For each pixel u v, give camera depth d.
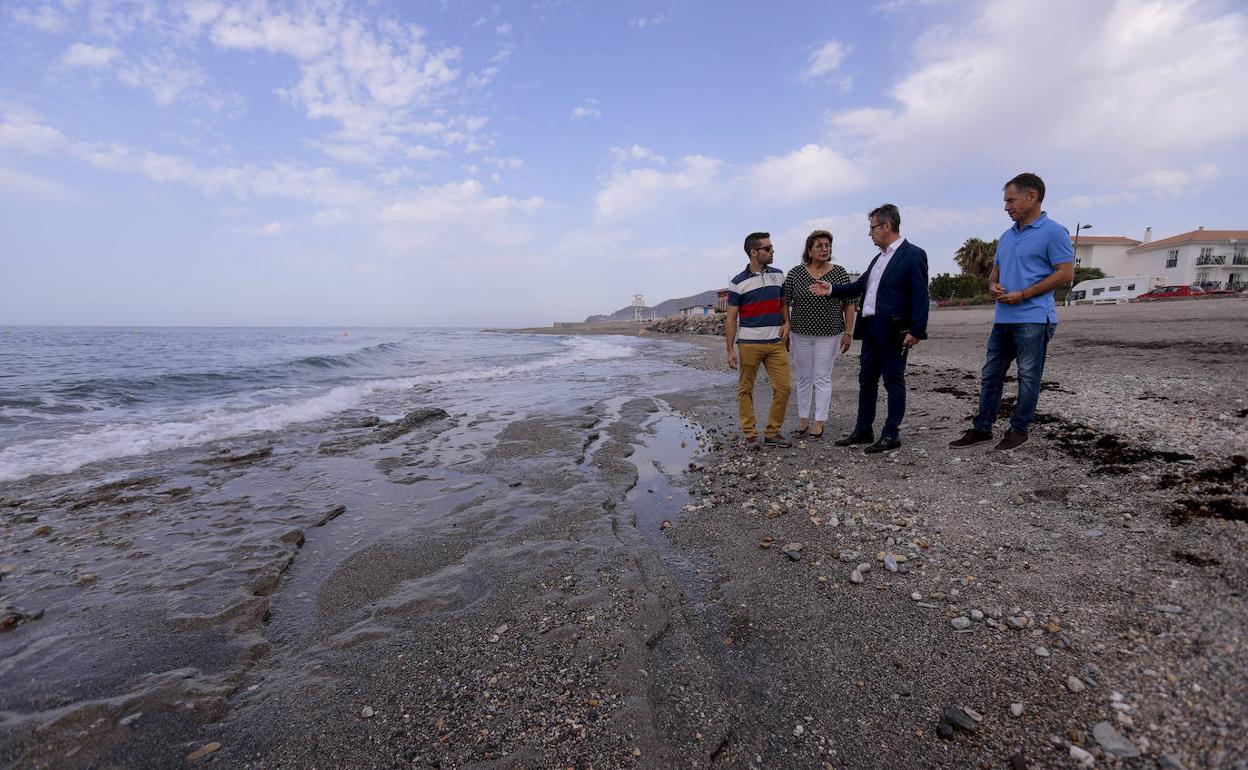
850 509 3.81
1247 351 8.55
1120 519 3.09
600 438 6.81
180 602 2.93
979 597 2.57
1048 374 8.05
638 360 20.67
